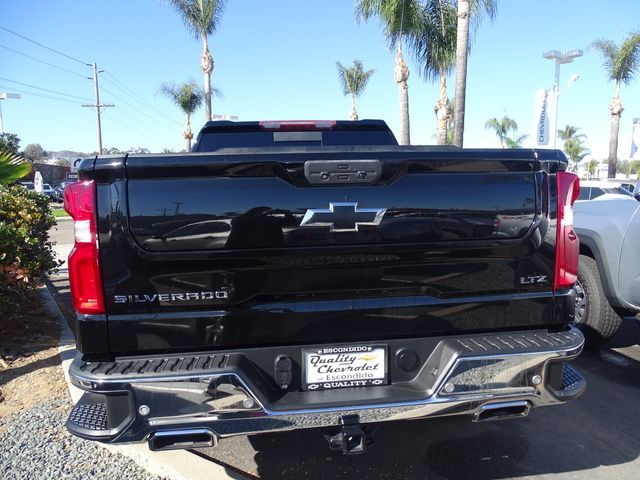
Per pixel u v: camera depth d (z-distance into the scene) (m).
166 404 2.45
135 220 2.45
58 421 3.81
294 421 2.51
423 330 2.77
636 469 3.29
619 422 3.90
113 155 2.48
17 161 6.31
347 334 2.70
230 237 2.50
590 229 5.09
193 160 2.45
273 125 4.75
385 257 2.64
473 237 2.71
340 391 2.69
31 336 5.76
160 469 3.19
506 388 2.71
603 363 5.10
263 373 2.66
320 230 2.56
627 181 17.20
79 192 2.43
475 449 3.54
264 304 2.61
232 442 3.62
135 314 2.51
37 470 3.20
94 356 2.54
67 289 8.88
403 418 2.61
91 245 2.44
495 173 2.72
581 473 3.24
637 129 21.72
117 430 2.45
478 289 2.78
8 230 5.41
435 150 2.63
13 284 5.61
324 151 2.55
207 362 2.54
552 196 2.79
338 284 2.64
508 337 2.82
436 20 15.00
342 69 29.70
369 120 4.87
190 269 2.51
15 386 4.48
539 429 3.81
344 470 3.29
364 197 2.59
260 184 2.52
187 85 31.83
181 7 21.47
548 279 2.84
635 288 4.76
